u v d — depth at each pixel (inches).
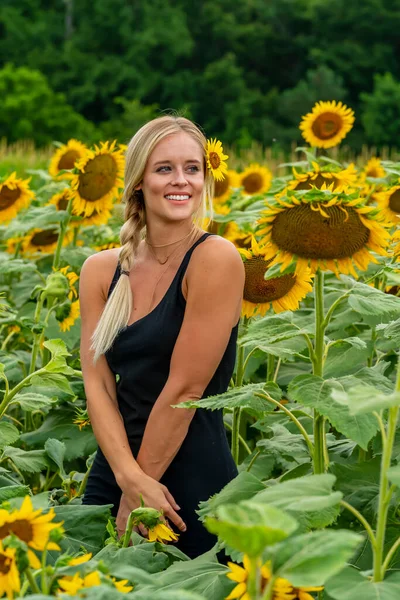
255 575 62.8
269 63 2144.4
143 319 133.3
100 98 2007.9
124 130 1760.6
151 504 128.0
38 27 2124.8
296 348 123.0
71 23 2146.9
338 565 64.1
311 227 112.7
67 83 1984.5
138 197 139.3
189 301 131.2
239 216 199.5
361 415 100.3
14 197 215.9
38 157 847.1
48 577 78.3
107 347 133.7
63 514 108.4
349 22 2030.0
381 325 124.0
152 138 134.6
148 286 135.4
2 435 130.6
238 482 104.4
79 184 200.2
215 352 130.5
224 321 131.0
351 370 152.9
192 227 137.3
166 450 129.9
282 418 150.6
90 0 2053.4
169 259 135.3
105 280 140.9
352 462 135.6
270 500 77.9
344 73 2022.6
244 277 134.5
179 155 134.3
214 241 133.3
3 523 76.1
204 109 1973.4
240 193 263.6
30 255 237.6
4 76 1749.5
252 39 2098.9
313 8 2050.9
